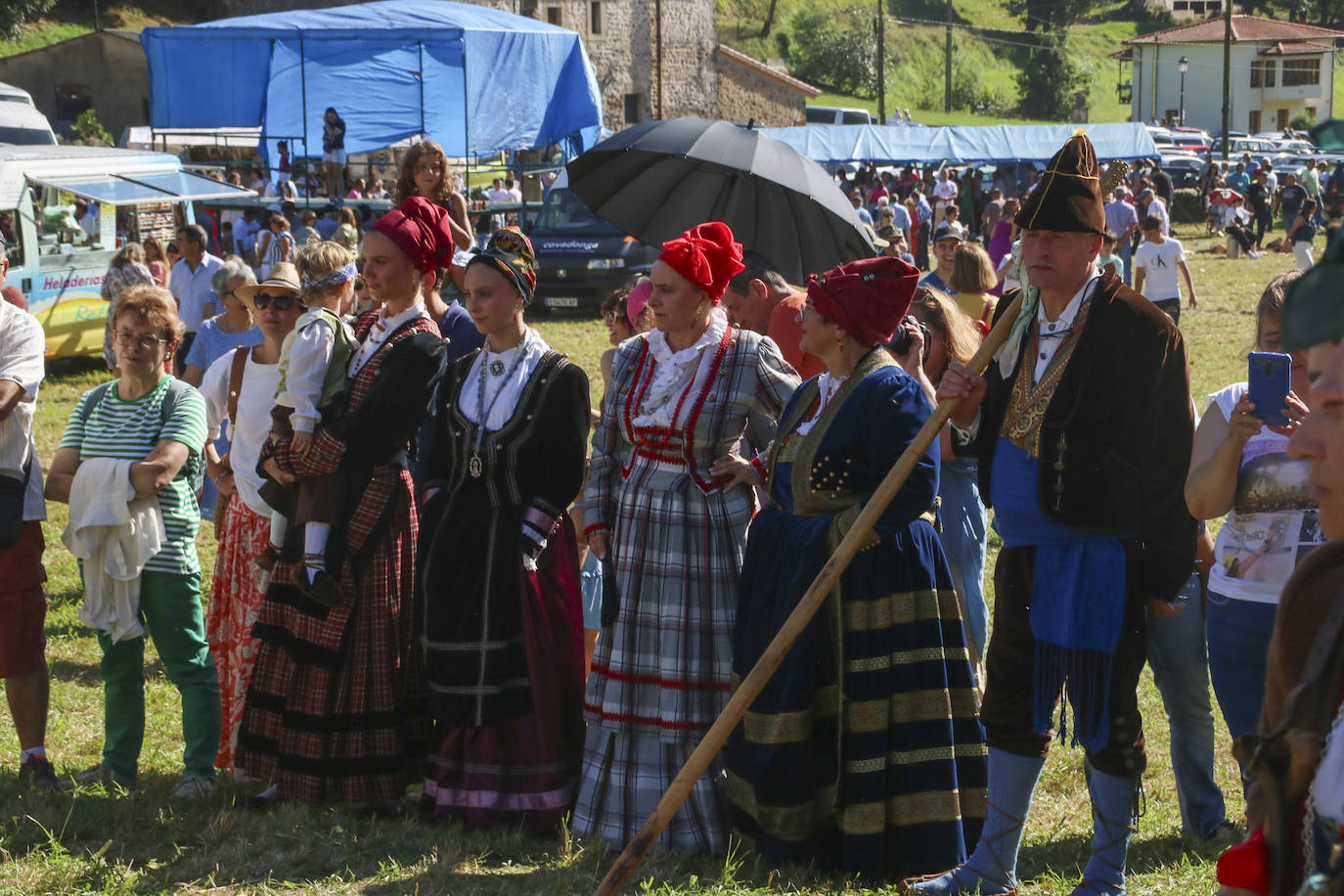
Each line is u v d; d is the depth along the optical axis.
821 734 4.16
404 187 6.32
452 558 4.49
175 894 4.04
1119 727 3.79
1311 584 1.95
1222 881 1.88
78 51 43.69
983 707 3.99
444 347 4.66
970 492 5.25
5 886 4.06
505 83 23.78
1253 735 1.91
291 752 4.61
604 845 4.34
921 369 4.88
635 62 51.34
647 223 5.99
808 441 4.17
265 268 19.06
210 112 24.42
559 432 4.48
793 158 5.75
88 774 5.04
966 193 35.66
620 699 4.39
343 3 48.50
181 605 4.92
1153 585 3.76
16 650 4.90
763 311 5.56
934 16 99.56
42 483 4.99
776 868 4.20
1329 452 1.75
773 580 4.20
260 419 5.01
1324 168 33.62
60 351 16.09
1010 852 3.98
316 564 4.52
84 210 16.42
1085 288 3.74
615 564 4.47
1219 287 23.75
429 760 4.61
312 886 4.07
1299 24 80.94
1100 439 3.67
